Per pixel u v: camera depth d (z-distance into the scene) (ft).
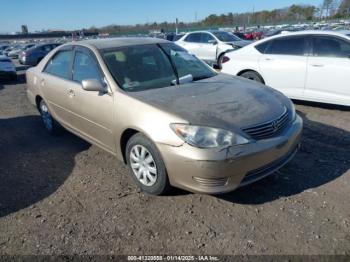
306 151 14.02
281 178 11.84
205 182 9.53
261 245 8.66
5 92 33.88
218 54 40.45
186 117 9.74
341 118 18.37
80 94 13.39
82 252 8.75
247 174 9.86
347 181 11.44
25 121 21.20
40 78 17.11
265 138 9.97
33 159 14.90
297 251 8.39
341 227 9.14
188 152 9.40
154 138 10.05
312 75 19.49
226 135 9.35
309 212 9.87
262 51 21.97
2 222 10.23
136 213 10.29
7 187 12.44
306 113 19.65
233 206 10.37
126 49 13.64
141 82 12.39
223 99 10.94
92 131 13.38
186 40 44.98
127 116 11.02
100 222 9.95
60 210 10.70
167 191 10.96
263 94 11.85
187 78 13.05
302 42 20.15
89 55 13.47
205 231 9.30
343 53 18.51
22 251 8.91
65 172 13.41
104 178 12.67
